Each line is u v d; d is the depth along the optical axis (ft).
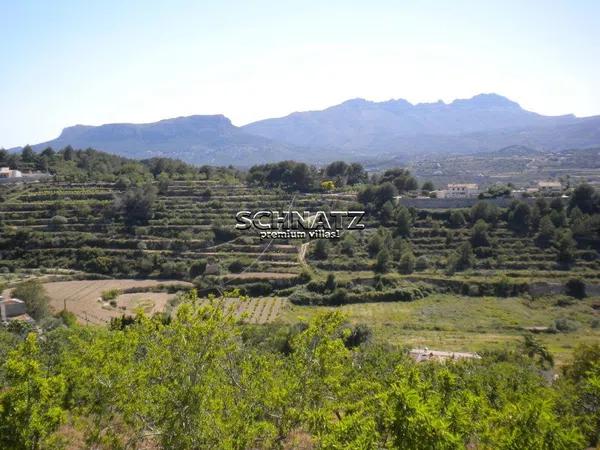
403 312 252.83
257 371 64.85
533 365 148.66
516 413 43.11
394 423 39.27
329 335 61.57
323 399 58.65
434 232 333.83
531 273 286.87
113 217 333.83
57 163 470.80
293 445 59.21
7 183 382.83
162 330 60.59
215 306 58.08
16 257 291.38
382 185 369.71
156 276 282.97
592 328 237.04
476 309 258.37
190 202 361.71
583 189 341.82
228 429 51.67
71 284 265.95
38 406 46.03
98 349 62.49
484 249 310.86
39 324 189.88
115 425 61.41
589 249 300.40
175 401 51.93
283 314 238.89
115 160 527.40
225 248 306.96
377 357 104.63
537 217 327.06
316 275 285.02
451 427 43.65
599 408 56.49
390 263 301.84
